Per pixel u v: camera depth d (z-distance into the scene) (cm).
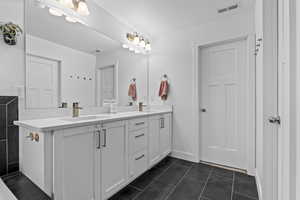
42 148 107
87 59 200
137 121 192
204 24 249
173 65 280
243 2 198
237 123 230
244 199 159
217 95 247
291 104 71
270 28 120
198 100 255
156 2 201
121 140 166
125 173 170
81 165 125
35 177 115
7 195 102
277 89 116
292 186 70
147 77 305
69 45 179
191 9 214
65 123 117
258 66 170
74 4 167
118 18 241
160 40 295
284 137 90
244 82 224
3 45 131
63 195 112
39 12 154
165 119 259
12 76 136
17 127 137
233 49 234
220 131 244
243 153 226
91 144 133
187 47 265
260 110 155
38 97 152
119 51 247
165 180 198
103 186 143
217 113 247
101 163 142
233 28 224
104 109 222
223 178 202
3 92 131
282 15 98
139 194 168
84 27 194
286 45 84
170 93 283
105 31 221
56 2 152
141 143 199
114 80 238
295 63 69
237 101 230
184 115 268
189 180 197
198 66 255
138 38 270
